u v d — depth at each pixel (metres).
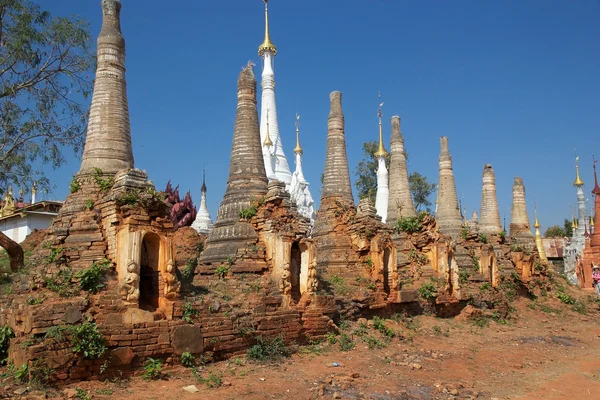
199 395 12.44
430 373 16.88
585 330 31.02
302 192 50.09
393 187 33.78
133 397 11.98
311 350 17.94
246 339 16.44
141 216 14.61
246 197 21.56
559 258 88.62
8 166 23.25
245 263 19.41
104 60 18.11
